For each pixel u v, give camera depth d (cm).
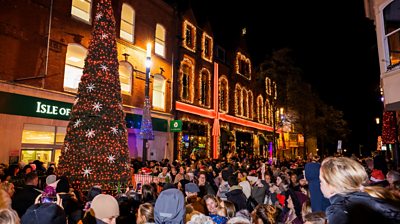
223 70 2855
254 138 3425
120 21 1677
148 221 396
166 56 2062
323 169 244
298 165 1717
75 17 1428
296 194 590
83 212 536
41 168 1020
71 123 908
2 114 1110
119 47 1650
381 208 201
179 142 2086
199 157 2223
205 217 348
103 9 993
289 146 4303
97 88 912
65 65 1380
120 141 923
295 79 3406
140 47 1811
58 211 307
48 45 1285
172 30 2152
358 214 201
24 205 523
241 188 696
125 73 1706
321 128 3716
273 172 1209
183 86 2258
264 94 3828
